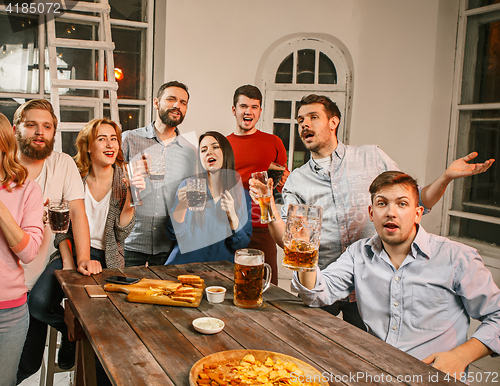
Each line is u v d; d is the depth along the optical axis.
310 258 1.29
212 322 1.26
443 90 3.25
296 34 3.66
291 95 3.73
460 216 3.26
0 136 1.45
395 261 1.54
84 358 1.41
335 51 3.69
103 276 1.70
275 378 0.92
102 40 3.16
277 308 1.44
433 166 3.32
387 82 3.49
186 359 1.05
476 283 1.42
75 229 2.03
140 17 3.42
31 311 1.92
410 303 1.49
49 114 2.01
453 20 3.20
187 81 3.48
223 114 3.62
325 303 1.52
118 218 2.14
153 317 1.31
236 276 1.43
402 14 3.37
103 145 2.16
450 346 1.47
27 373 2.06
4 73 3.07
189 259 2.05
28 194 1.55
